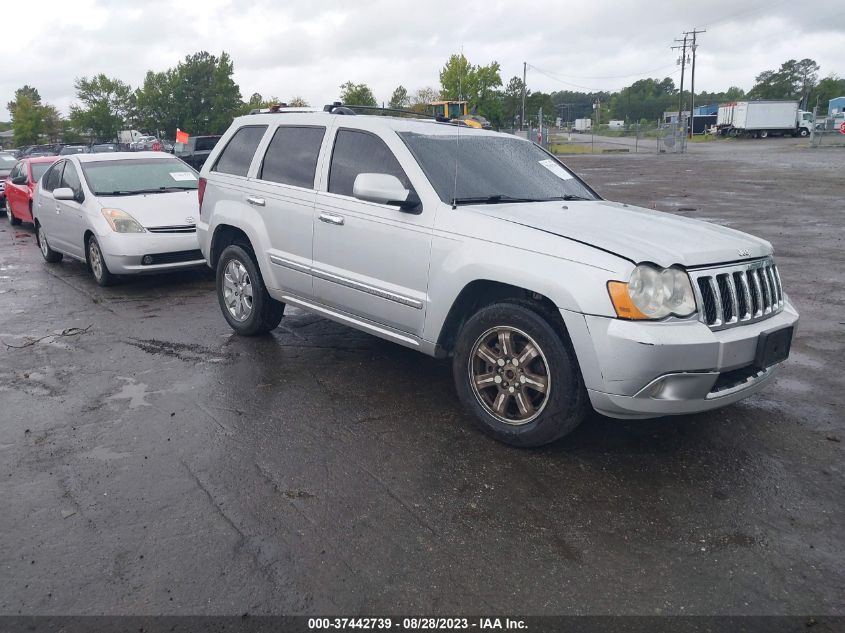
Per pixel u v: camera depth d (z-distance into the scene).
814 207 15.30
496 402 4.29
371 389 5.21
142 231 8.58
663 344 3.63
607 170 29.00
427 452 4.20
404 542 3.29
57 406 4.98
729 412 4.75
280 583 3.01
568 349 3.93
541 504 3.62
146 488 3.80
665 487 3.79
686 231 4.34
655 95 178.25
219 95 67.94
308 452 4.21
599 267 3.77
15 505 3.64
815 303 7.45
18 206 15.37
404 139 4.98
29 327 7.15
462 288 4.33
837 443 4.28
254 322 6.34
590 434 4.44
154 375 5.58
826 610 2.84
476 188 4.82
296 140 5.80
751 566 3.12
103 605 2.89
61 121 74.00
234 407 4.90
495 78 49.75
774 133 63.81
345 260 5.15
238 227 6.12
